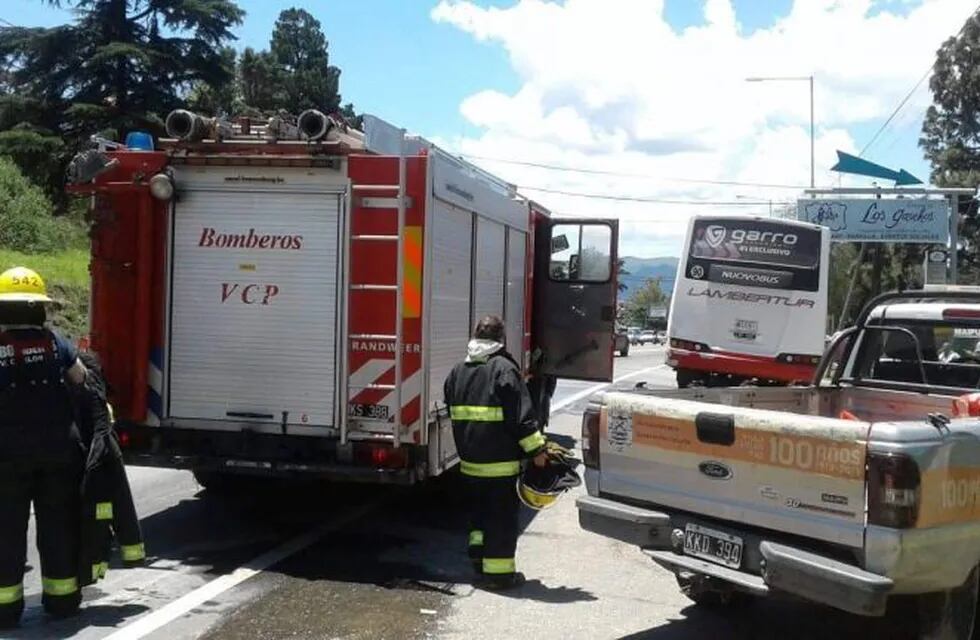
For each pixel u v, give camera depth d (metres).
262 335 7.28
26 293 5.41
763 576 4.58
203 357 7.38
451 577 6.75
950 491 4.40
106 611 5.76
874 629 5.89
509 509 6.49
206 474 8.85
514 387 6.45
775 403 6.77
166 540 7.52
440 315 7.45
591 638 5.59
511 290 9.91
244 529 7.93
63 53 42.41
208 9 43.41
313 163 7.10
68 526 5.58
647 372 32.41
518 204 9.99
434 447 7.35
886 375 7.29
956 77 47.59
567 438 13.90
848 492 4.37
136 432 7.51
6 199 27.05
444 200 7.41
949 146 48.62
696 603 6.20
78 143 40.34
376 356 7.12
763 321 15.56
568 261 11.63
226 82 45.81
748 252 15.62
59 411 5.43
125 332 7.45
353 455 7.18
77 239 28.72
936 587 4.44
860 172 31.88
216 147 7.25
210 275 7.36
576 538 8.12
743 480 4.79
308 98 65.00
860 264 45.16
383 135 7.23
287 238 7.23
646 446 5.26
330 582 6.53
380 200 7.10
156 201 7.38
